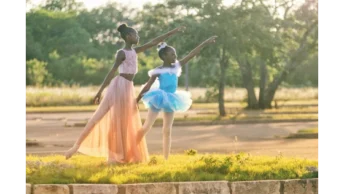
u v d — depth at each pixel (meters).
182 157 12.40
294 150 15.44
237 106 29.84
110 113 11.53
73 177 10.29
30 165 10.87
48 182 10.05
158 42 11.93
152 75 11.77
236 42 27.08
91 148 11.56
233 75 30.94
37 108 29.56
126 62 11.61
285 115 25.03
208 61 28.94
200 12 27.19
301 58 29.19
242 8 27.17
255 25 27.23
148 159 11.76
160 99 11.60
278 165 11.36
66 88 33.84
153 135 18.89
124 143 11.49
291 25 28.33
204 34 26.81
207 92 30.86
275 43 27.77
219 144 16.97
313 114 25.41
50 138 18.42
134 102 11.70
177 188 10.02
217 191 10.09
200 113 26.70
